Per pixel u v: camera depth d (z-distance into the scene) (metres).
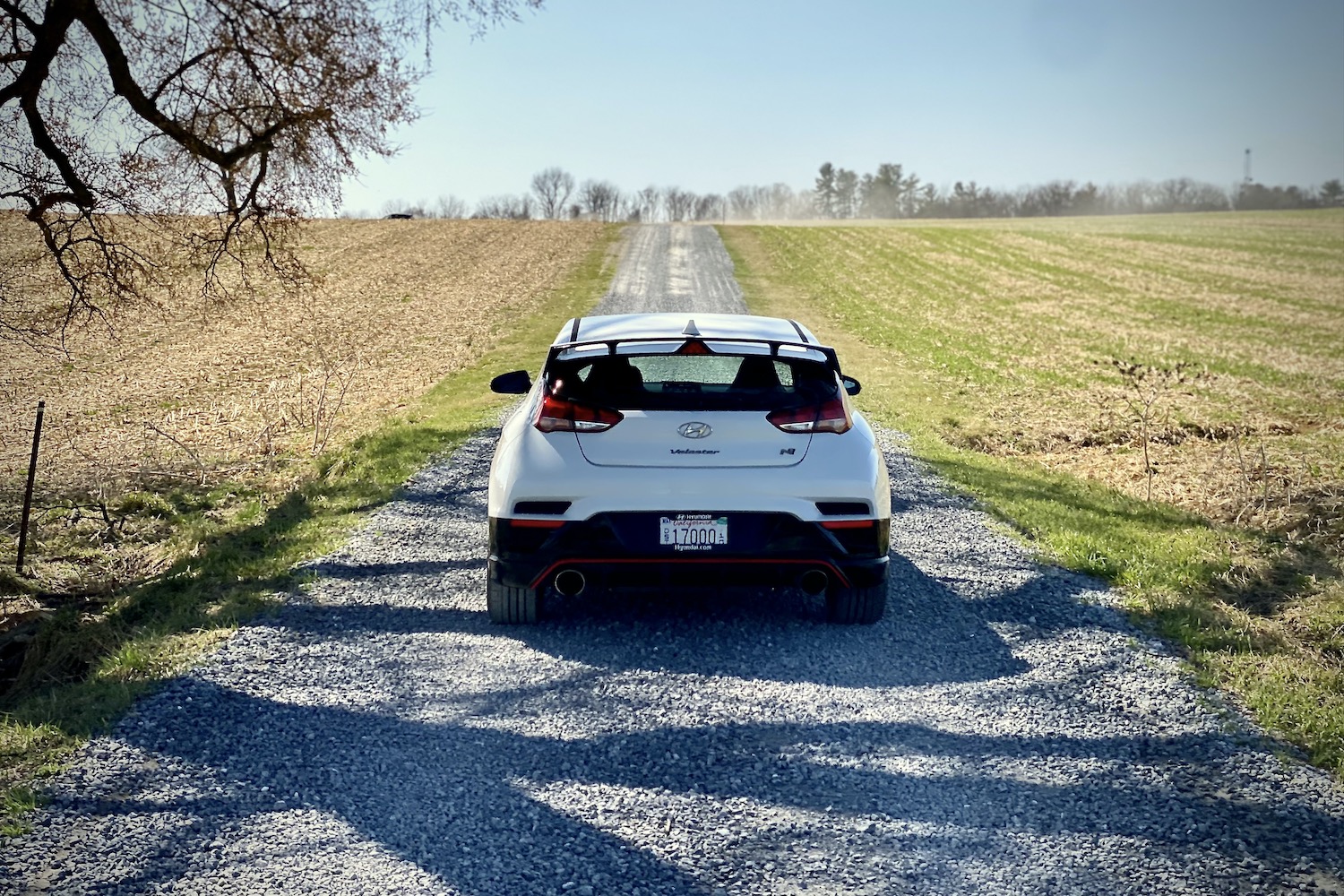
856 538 5.18
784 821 3.57
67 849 3.31
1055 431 14.59
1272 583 6.45
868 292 42.12
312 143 12.70
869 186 195.88
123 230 13.13
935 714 4.48
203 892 3.10
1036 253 59.00
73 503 10.30
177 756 4.00
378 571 6.64
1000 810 3.66
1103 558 6.91
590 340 5.37
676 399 5.20
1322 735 4.19
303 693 4.66
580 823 3.55
